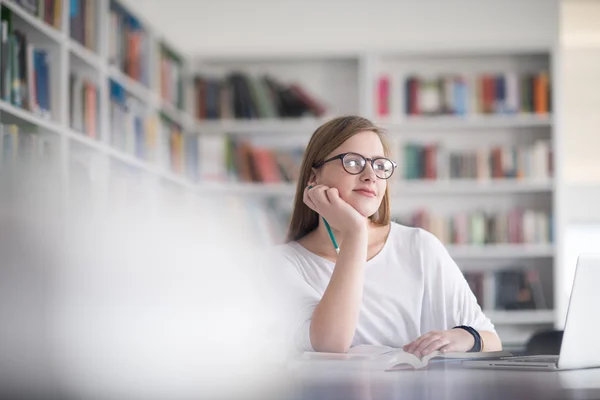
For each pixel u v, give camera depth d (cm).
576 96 617
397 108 545
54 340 69
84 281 70
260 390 81
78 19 387
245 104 544
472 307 176
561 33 555
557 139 527
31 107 340
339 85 559
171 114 516
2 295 67
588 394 83
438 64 557
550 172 525
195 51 551
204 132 558
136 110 465
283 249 175
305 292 165
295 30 550
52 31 358
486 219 532
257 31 551
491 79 534
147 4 518
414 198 553
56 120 361
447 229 531
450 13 543
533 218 527
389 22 546
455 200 551
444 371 118
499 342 160
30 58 341
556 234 524
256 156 537
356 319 152
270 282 166
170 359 80
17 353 68
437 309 174
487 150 532
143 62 471
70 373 70
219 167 531
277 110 546
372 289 169
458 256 543
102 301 72
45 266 69
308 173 173
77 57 389
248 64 566
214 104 547
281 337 152
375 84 541
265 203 541
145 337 76
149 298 76
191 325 82
